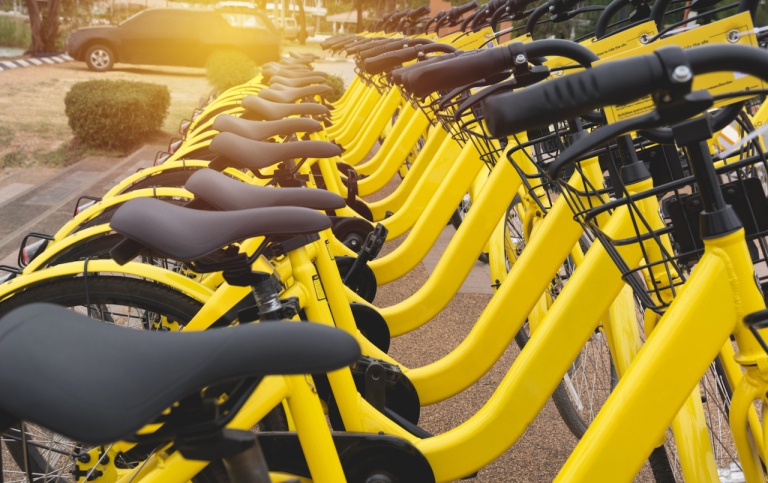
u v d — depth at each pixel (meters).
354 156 4.40
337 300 1.93
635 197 1.20
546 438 2.49
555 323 1.59
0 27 21.28
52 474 1.79
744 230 1.13
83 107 7.79
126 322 2.07
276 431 1.53
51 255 2.09
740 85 1.03
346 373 1.70
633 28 1.44
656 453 1.76
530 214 2.46
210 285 2.09
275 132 2.16
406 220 3.21
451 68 1.20
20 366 0.65
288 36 32.47
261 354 0.69
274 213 1.23
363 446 1.58
